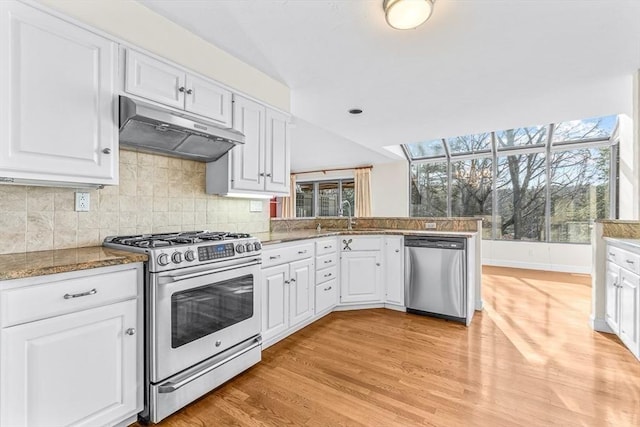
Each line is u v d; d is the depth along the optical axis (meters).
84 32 1.56
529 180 5.86
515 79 2.85
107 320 1.44
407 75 2.77
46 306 1.24
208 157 2.39
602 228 2.78
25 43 1.36
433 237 3.12
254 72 2.63
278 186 2.85
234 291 2.00
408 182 7.13
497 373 2.06
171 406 1.61
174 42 2.01
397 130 4.63
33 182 1.54
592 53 2.37
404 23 1.83
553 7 1.84
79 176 1.54
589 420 1.60
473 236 3.25
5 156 1.31
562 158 5.54
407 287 3.29
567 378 2.00
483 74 2.75
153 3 1.82
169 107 1.94
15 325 1.17
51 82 1.44
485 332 2.77
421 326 2.92
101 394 1.41
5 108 1.31
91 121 1.58
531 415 1.64
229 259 1.93
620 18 1.93
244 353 2.05
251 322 2.13
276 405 1.73
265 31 2.10
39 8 1.40
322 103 3.48
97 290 1.40
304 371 2.10
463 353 2.36
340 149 6.47
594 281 2.82
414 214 7.16
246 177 2.52
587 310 3.37
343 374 2.06
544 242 5.66
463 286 2.97
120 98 1.70
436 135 4.94
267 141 2.72
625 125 4.54
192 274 1.71
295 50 2.35
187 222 2.41
